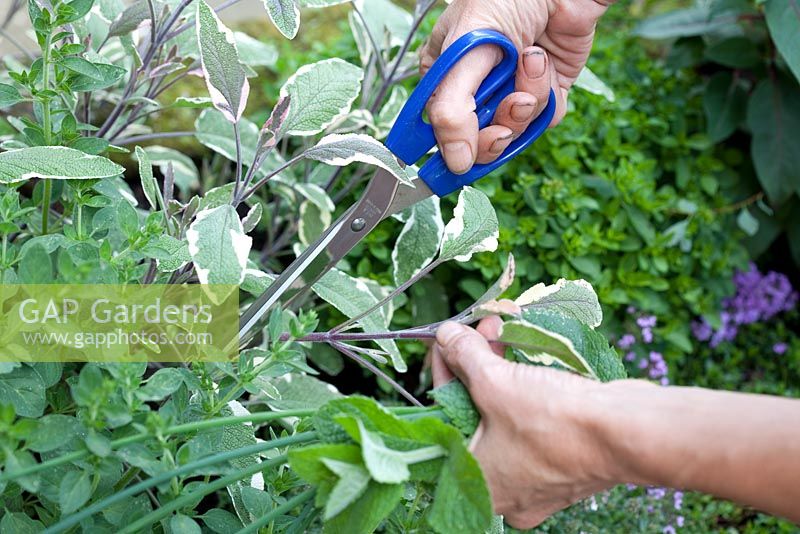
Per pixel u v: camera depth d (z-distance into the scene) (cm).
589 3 105
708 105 189
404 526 85
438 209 126
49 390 93
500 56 93
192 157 172
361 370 159
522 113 92
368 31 139
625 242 166
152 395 74
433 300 151
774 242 222
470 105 88
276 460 74
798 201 198
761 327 195
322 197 133
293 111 94
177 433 83
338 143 87
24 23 181
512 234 151
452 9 102
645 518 138
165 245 87
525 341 77
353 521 69
